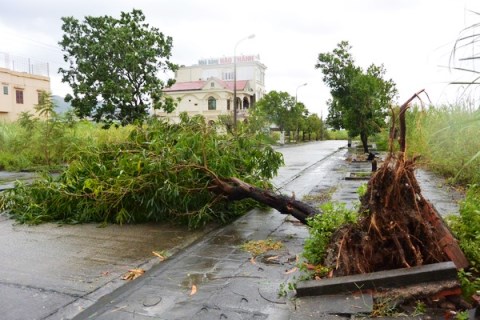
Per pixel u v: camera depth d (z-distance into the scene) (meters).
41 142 14.95
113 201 6.10
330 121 22.77
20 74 35.28
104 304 3.34
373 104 18.08
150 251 4.76
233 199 5.92
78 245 5.02
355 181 10.54
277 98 39.91
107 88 17.14
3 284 3.74
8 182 11.54
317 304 3.17
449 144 8.11
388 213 3.42
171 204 6.05
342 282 3.25
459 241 3.54
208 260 4.35
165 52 18.53
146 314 3.12
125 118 17.97
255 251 4.60
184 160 5.85
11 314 3.15
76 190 6.33
